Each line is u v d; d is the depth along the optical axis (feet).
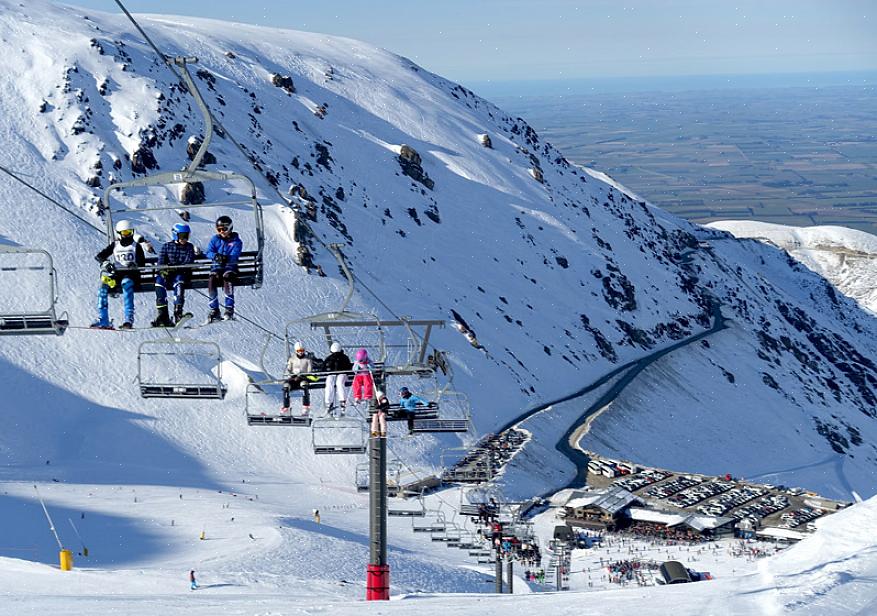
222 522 224.94
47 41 540.93
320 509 269.03
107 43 560.61
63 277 384.47
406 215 608.60
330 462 322.96
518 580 192.65
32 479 270.87
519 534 134.21
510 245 647.97
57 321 50.42
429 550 225.35
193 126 535.19
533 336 544.62
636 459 428.97
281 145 594.24
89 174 456.04
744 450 509.76
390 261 530.68
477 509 135.74
